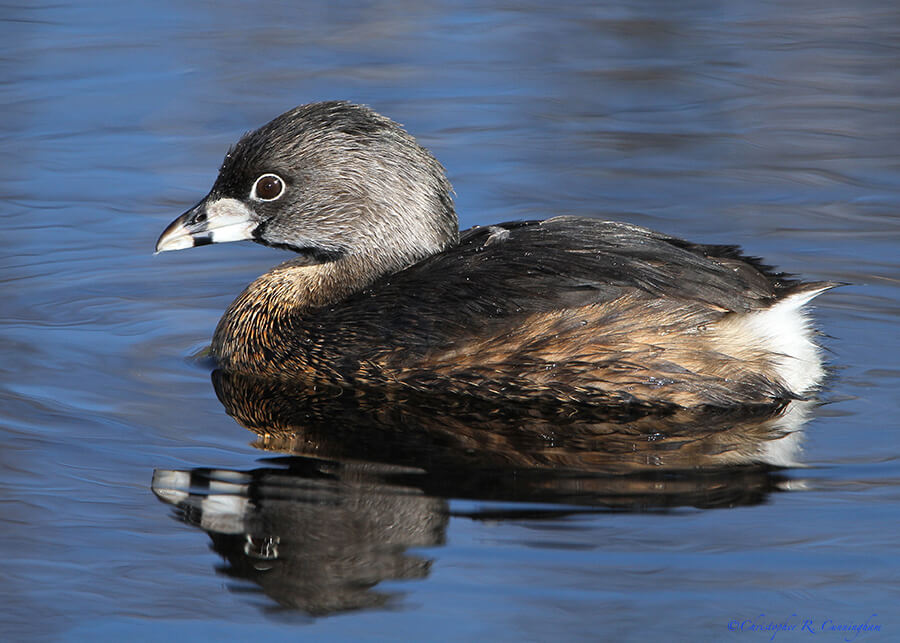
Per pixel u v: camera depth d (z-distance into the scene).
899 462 10.73
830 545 9.45
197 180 17.73
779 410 11.87
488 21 23.44
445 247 13.62
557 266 12.37
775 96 20.22
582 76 20.95
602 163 18.02
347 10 24.03
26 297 14.68
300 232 13.55
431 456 11.01
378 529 9.76
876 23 23.19
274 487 10.41
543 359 12.10
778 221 16.33
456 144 18.53
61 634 8.73
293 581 9.26
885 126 19.09
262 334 13.27
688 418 11.83
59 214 16.83
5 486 10.41
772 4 24.45
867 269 15.03
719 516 9.88
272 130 13.54
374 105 19.72
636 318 12.02
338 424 11.78
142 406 12.08
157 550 9.60
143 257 15.94
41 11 23.55
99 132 19.00
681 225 16.23
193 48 21.92
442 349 12.31
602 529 9.70
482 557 9.37
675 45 22.20
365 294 13.17
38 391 12.27
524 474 10.62
